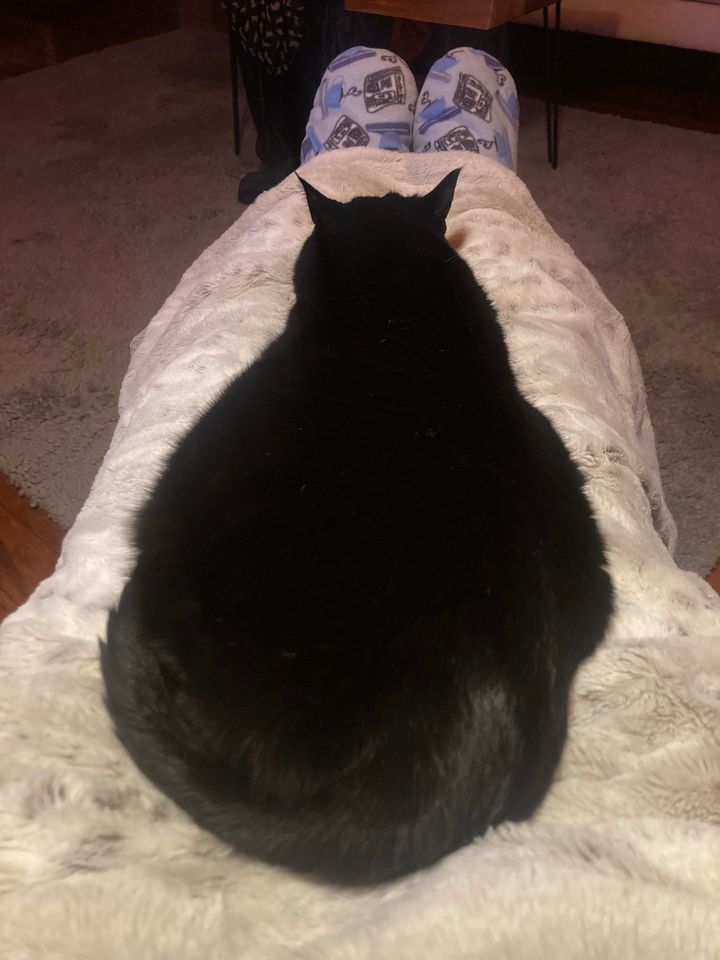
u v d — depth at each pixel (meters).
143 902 0.41
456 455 0.56
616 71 2.48
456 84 1.33
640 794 0.49
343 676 0.47
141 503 0.64
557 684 0.50
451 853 0.45
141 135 2.16
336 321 0.69
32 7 3.09
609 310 1.01
